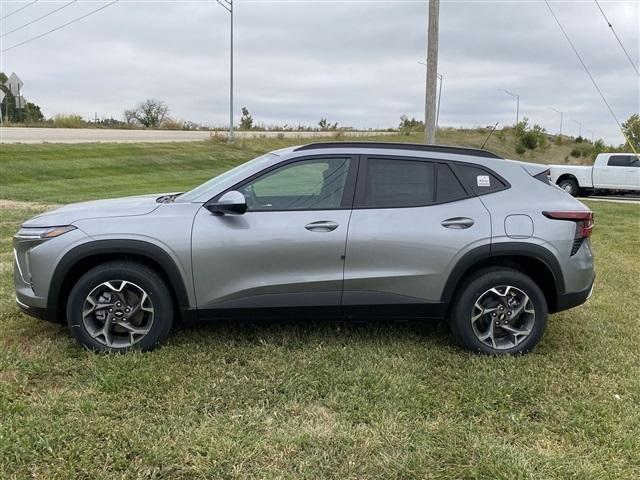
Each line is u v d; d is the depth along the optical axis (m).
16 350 4.20
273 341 4.50
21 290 4.18
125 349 4.15
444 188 4.33
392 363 4.16
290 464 2.93
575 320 5.37
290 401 3.56
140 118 57.38
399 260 4.18
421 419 3.40
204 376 3.84
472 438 3.18
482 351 4.35
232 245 4.07
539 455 3.04
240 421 3.31
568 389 3.83
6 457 2.86
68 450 2.94
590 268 4.43
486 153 4.51
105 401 3.46
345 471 2.88
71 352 4.18
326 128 58.19
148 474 2.79
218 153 31.33
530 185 4.43
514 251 4.22
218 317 4.20
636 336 4.95
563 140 57.91
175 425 3.22
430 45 10.12
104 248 4.02
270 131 52.22
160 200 4.52
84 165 22.09
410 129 56.22
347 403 3.55
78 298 4.08
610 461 3.00
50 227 4.10
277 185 4.25
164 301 4.15
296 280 4.14
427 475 2.86
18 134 30.56
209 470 2.84
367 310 4.27
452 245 4.18
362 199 4.24
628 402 3.67
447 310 4.35
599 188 21.06
